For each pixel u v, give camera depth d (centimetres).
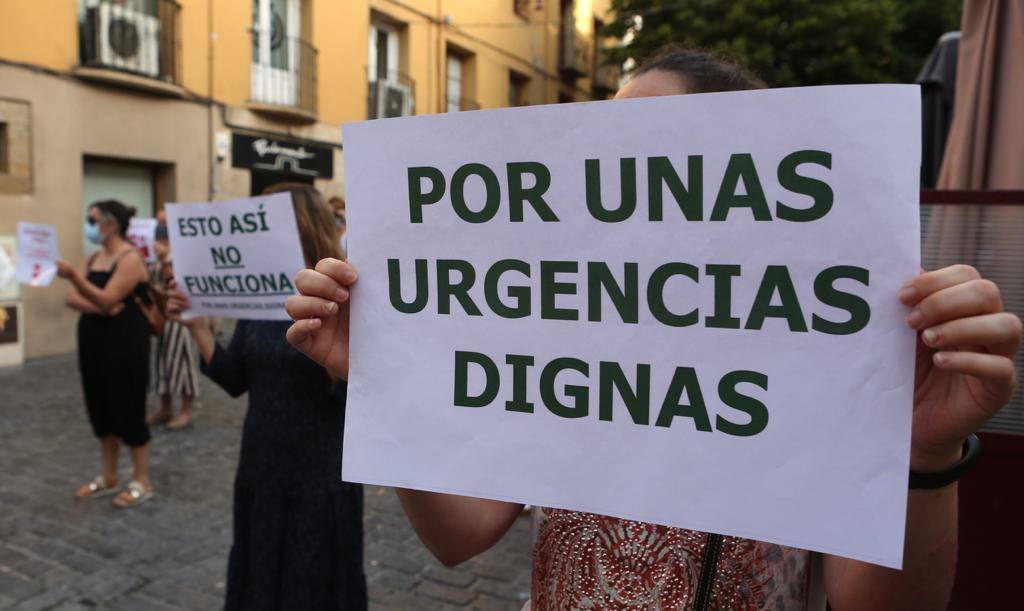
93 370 402
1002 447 201
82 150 934
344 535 212
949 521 81
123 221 399
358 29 1343
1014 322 68
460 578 334
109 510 400
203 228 228
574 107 90
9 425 579
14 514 392
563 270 93
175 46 1034
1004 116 277
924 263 214
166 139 1039
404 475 101
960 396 74
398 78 1480
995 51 282
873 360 78
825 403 81
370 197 102
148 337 408
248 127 1161
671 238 87
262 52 1182
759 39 1257
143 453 414
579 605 95
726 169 84
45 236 361
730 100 83
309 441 209
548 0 2011
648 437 89
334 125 1317
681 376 88
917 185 76
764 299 83
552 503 93
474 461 98
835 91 78
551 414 94
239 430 573
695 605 88
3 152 858
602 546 95
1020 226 205
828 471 80
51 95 893
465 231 97
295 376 209
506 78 1812
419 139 99
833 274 80
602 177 90
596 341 92
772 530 82
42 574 324
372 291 103
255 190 1180
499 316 96
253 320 225
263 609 207
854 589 88
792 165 81
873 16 1212
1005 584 202
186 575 325
